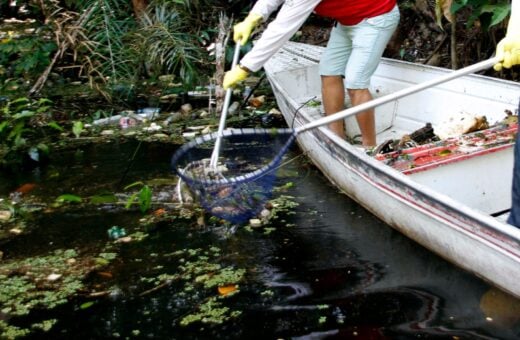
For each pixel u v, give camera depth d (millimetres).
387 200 3662
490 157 3770
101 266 3590
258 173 3729
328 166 4305
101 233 3906
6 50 6758
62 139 5336
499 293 3211
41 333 3090
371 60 4266
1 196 4395
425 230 3469
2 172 4777
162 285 3404
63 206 4234
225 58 6438
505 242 2936
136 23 6910
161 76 6680
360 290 3293
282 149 3824
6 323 3160
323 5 4234
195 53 6734
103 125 5629
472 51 5691
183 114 5797
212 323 3102
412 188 3377
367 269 3465
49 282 3461
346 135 4957
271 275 3453
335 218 3982
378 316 3096
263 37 3848
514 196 3059
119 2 7168
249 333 3025
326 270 3475
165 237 3844
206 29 7309
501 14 4547
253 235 3838
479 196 3771
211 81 6344
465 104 4562
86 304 3277
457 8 4781
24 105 5328
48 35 7055
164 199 4273
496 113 4375
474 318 3047
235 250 3693
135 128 5531
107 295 3344
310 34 7273
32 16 8617
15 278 3500
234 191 3807
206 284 3398
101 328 3105
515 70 5391
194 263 3580
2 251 3754
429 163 3689
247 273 3477
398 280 3357
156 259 3631
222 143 4305
